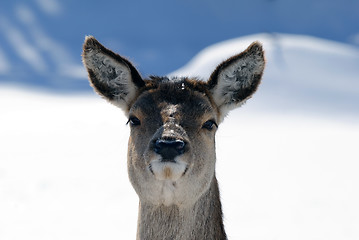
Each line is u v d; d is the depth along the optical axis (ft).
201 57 286.87
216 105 29.25
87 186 71.72
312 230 54.08
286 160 93.30
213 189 28.19
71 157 92.02
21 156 92.94
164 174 24.57
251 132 138.51
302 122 172.65
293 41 290.56
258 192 69.51
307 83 236.02
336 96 222.89
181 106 26.71
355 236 52.75
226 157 95.66
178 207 26.40
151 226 26.89
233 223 55.93
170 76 30.48
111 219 58.13
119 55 28.48
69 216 59.06
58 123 144.56
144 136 26.30
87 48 28.48
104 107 178.60
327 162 91.71
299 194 68.54
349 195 68.39
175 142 24.32
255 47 28.84
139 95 28.37
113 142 107.14
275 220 57.06
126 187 71.36
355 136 122.01
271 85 227.20
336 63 271.08
